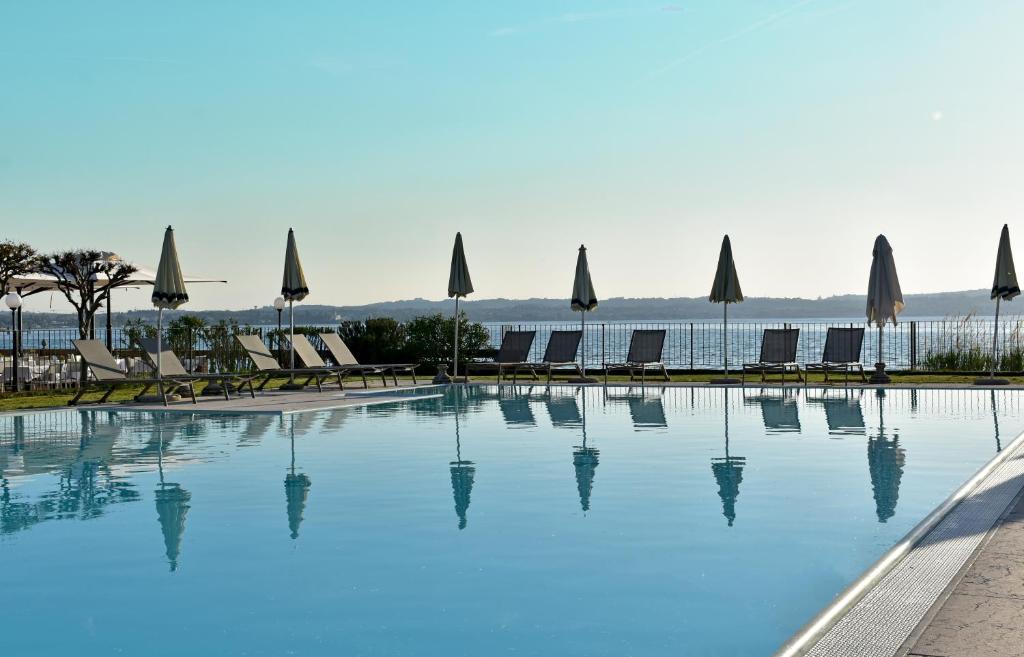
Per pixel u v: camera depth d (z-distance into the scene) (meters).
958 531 4.52
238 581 4.25
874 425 10.02
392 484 6.68
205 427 10.45
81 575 4.38
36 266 19.20
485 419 11.03
